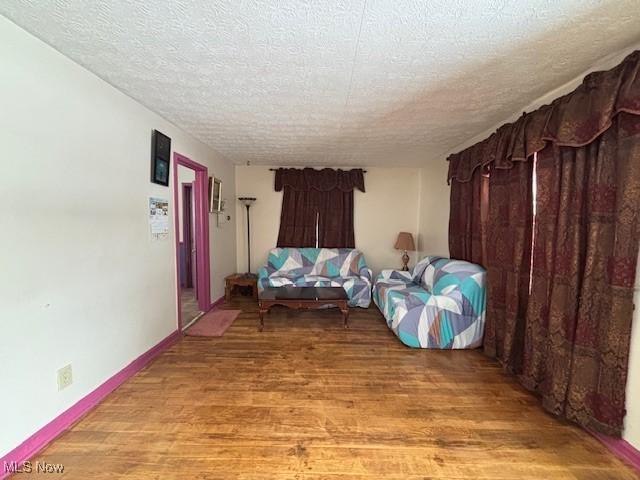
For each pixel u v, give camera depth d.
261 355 2.74
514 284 2.40
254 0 1.27
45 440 1.62
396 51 1.67
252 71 1.91
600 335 1.66
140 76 2.00
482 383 2.30
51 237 1.68
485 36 1.53
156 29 1.50
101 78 2.04
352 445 1.64
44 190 1.64
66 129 1.77
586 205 1.75
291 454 1.57
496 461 1.54
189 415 1.87
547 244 2.03
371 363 2.61
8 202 1.46
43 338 1.63
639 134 1.46
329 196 5.06
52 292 1.69
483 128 3.03
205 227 3.93
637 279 1.52
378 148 3.88
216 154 4.22
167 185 2.92
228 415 1.88
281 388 2.19
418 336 2.92
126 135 2.31
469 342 2.93
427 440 1.69
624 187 1.53
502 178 2.60
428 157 4.39
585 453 1.61
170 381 2.28
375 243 5.21
